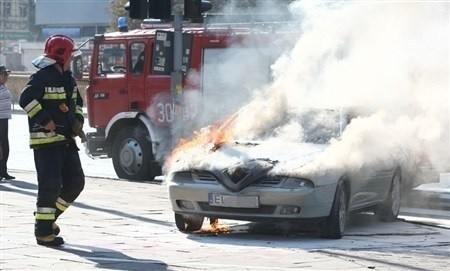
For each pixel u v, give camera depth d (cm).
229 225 2712
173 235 2495
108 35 4125
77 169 2281
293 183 2366
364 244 2362
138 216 2831
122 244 2309
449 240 2466
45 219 2233
